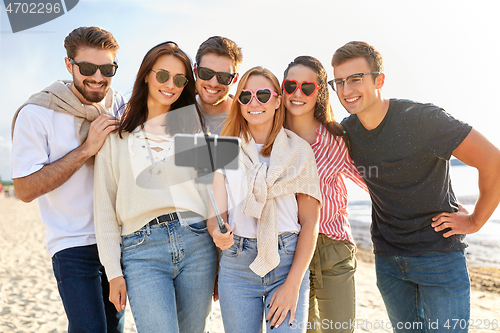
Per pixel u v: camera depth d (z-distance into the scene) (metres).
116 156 2.38
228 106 3.08
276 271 2.27
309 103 2.68
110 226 2.36
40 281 7.17
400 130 2.63
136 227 2.35
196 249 2.43
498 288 5.67
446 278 2.62
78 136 2.59
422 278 2.68
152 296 2.26
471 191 14.70
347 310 2.67
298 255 2.27
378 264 2.93
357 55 2.61
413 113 2.62
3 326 4.96
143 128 2.44
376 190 2.81
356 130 2.79
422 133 2.59
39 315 5.38
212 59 2.92
